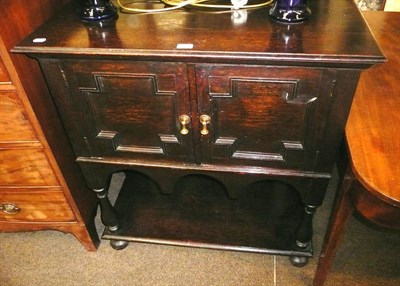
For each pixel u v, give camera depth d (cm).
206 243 111
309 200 88
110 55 65
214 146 78
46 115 87
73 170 102
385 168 61
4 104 79
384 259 111
